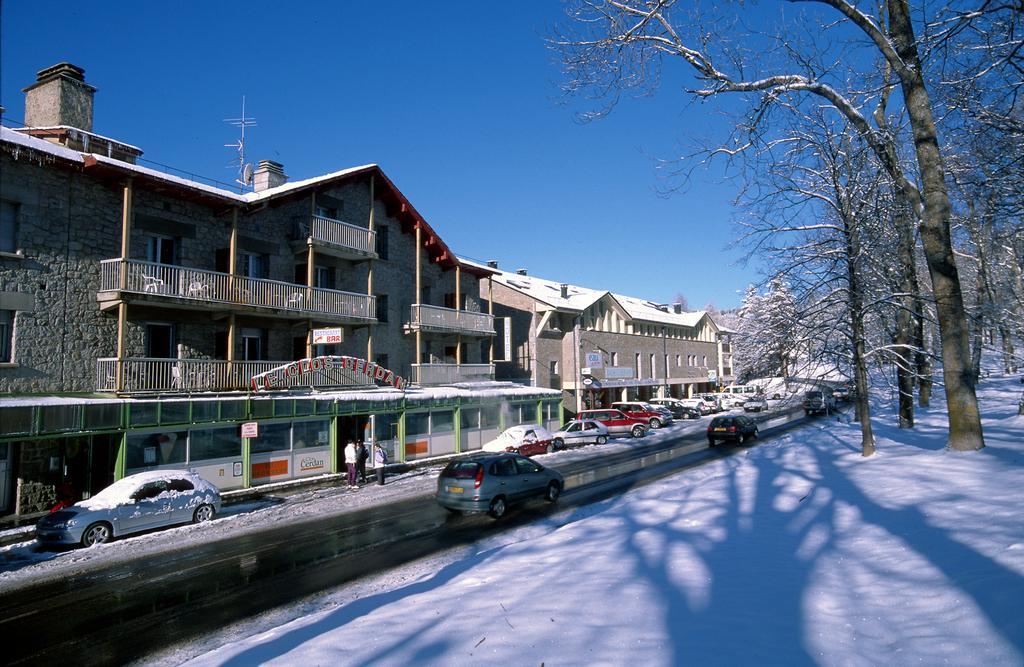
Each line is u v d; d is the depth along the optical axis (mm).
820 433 24156
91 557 12109
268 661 5539
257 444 20469
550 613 6047
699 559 7555
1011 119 11562
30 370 17062
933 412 26047
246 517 15789
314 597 9086
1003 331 26781
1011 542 6203
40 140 18062
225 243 22500
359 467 21141
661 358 56531
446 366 32125
